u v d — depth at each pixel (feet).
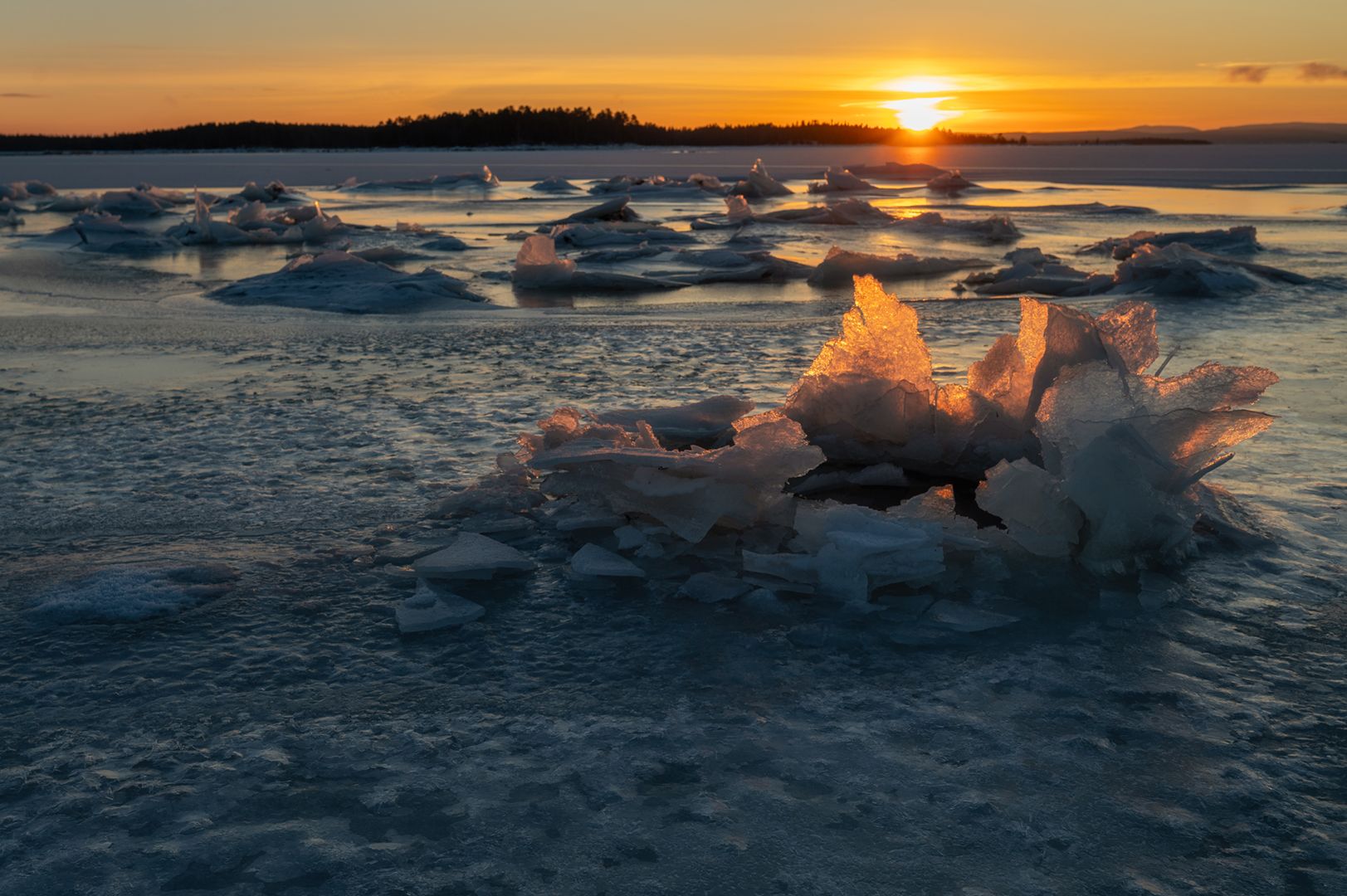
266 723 7.77
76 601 9.76
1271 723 7.68
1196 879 5.98
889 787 6.89
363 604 9.90
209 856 6.22
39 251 57.00
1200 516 11.63
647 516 11.71
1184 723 7.68
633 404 17.83
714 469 11.36
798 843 6.33
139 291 38.58
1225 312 29.50
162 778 7.04
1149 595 9.92
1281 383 19.04
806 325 28.12
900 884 5.95
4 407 18.01
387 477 13.75
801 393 14.49
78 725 7.74
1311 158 217.56
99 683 8.38
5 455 14.85
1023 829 6.44
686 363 21.98
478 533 11.54
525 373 20.84
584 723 7.72
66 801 6.76
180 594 9.96
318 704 8.05
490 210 94.53
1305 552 11.02
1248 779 6.95
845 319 14.47
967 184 120.06
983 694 8.14
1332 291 33.86
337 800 6.79
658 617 9.62
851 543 10.17
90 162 240.32
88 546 11.41
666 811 6.64
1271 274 35.83
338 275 38.24
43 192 111.14
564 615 9.68
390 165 222.48
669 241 60.80
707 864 6.14
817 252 55.36
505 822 6.54
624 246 58.29
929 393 13.96
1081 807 6.66
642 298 37.47
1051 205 92.02
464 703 8.05
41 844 6.33
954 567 10.80
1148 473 10.88
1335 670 8.48
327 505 12.64
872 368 14.19
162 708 7.99
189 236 63.31
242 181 153.79
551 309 33.76
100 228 64.59
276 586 10.31
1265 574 10.47
